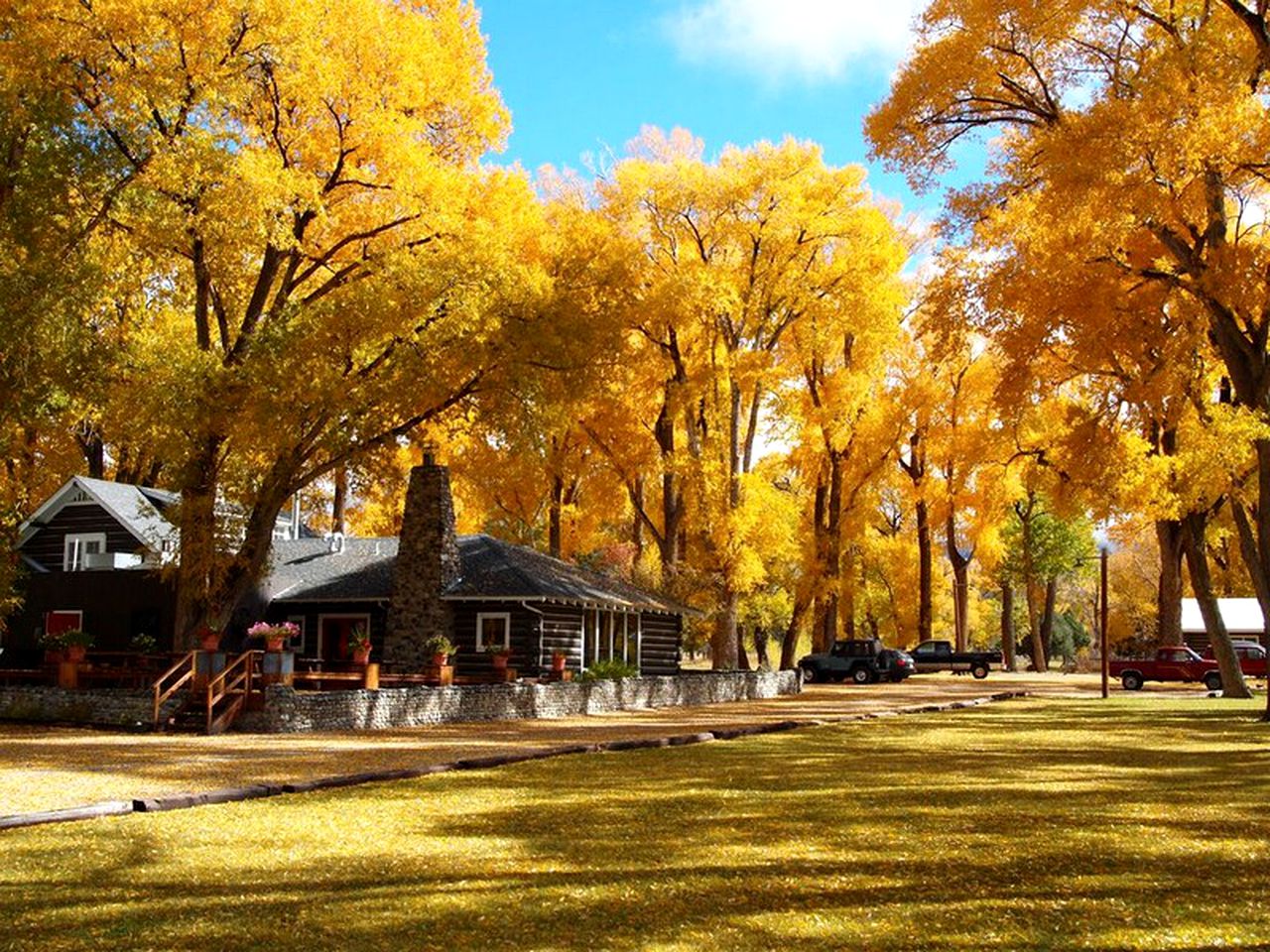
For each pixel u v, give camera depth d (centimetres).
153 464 3753
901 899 714
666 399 3741
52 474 3606
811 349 3803
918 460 4866
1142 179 1738
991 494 4703
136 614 2809
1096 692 3891
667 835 948
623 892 736
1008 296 2005
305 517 4469
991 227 2130
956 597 5406
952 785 1291
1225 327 2103
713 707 2945
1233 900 712
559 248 2761
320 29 2111
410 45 2208
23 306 1959
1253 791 1241
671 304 3250
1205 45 1694
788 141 3544
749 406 3988
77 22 1914
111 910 677
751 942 614
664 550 4106
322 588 2973
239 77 2034
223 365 2125
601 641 3131
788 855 862
